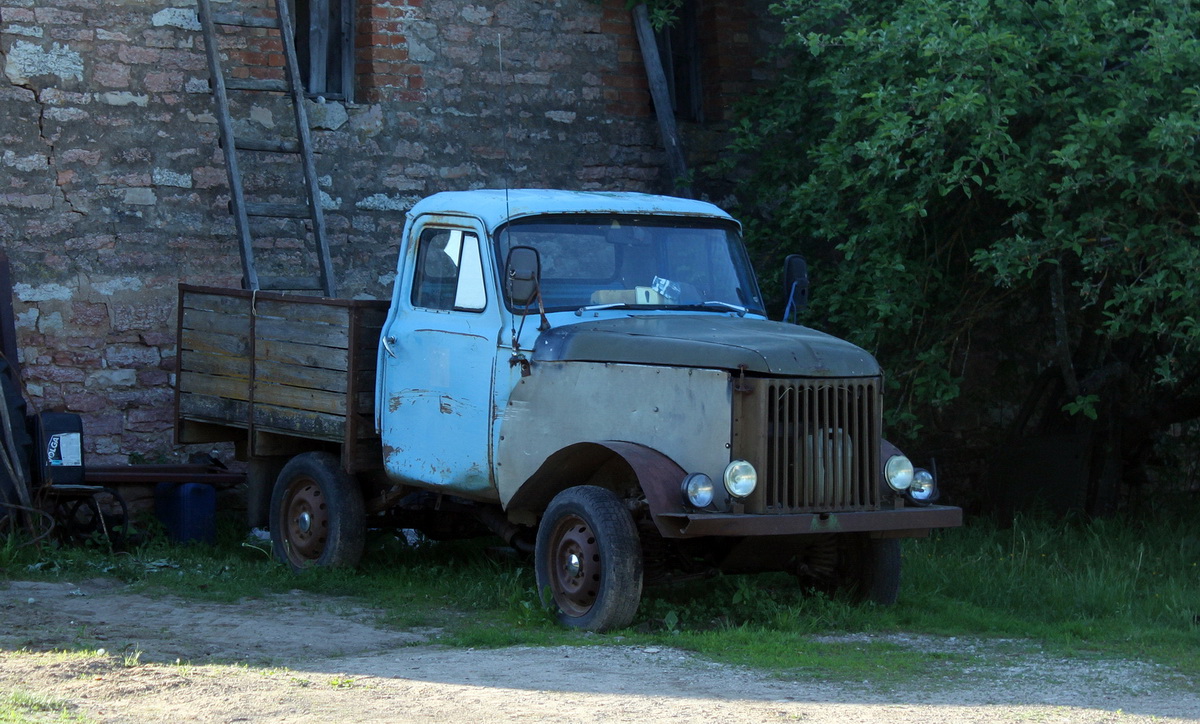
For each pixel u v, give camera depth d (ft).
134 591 29.55
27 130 38.06
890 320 37.06
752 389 24.52
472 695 19.85
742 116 46.03
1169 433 48.85
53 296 38.24
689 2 49.19
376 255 42.57
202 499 37.11
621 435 26.03
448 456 28.94
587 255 28.76
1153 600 29.89
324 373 31.40
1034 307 44.50
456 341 28.84
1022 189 33.42
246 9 41.22
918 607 28.50
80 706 18.60
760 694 20.22
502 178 44.52
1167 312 33.35
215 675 20.92
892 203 36.17
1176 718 19.20
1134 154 33.40
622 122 46.55
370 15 42.70
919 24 33.96
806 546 27.20
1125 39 34.04
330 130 41.98
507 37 44.73
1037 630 26.61
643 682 20.95
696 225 30.35
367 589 30.55
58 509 35.22
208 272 40.24
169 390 39.78
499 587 29.50
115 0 39.22
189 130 40.09
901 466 26.03
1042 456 42.91
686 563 27.07
